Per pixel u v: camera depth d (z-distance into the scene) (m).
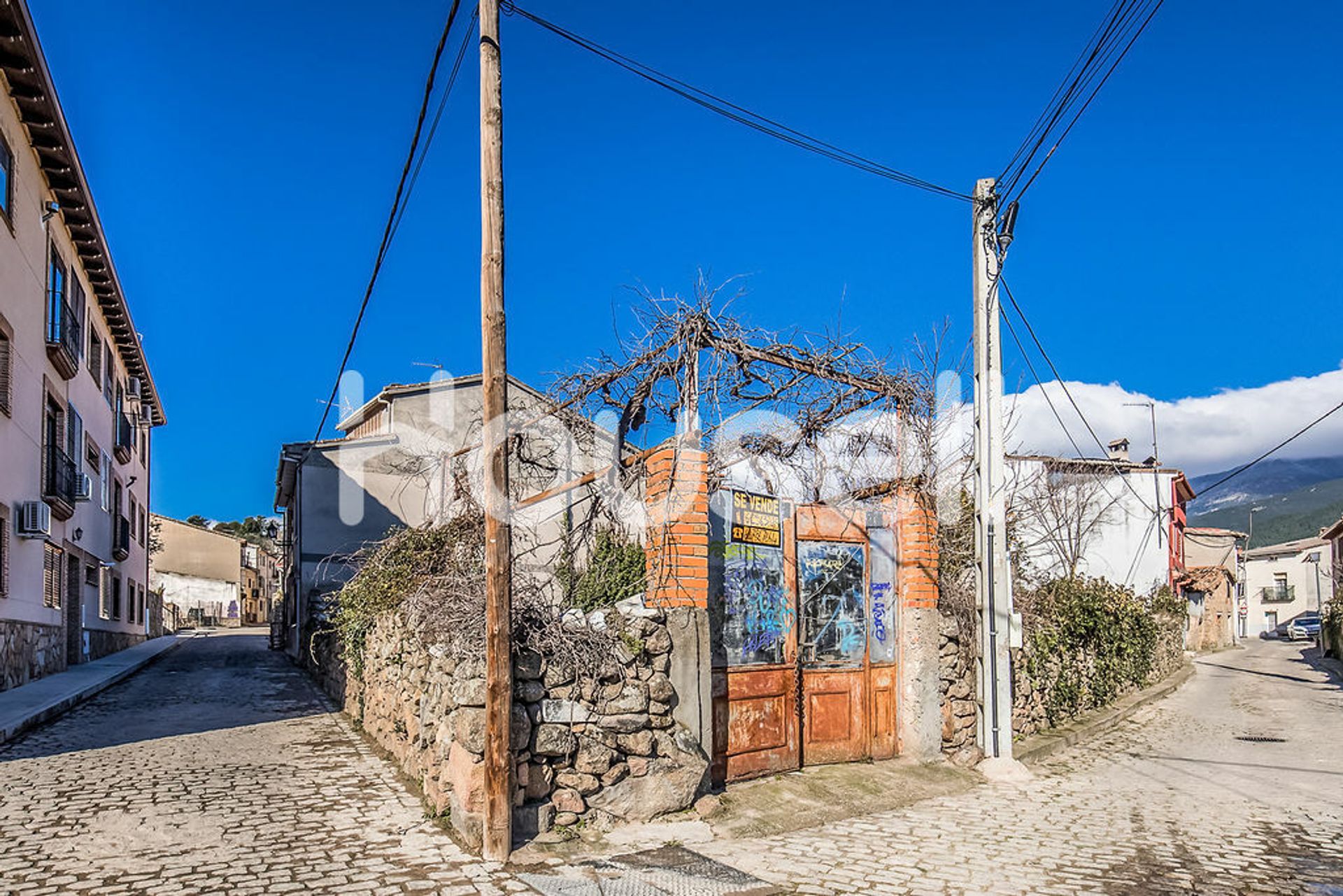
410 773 7.48
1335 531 38.09
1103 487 26.56
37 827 6.04
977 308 9.99
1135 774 9.42
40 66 12.98
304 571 19.09
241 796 6.95
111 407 23.27
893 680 8.96
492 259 5.94
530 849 5.70
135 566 28.78
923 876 5.66
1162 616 22.08
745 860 5.85
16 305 13.76
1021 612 11.41
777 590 8.09
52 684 13.87
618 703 6.39
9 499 13.45
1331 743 11.80
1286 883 5.67
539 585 7.27
